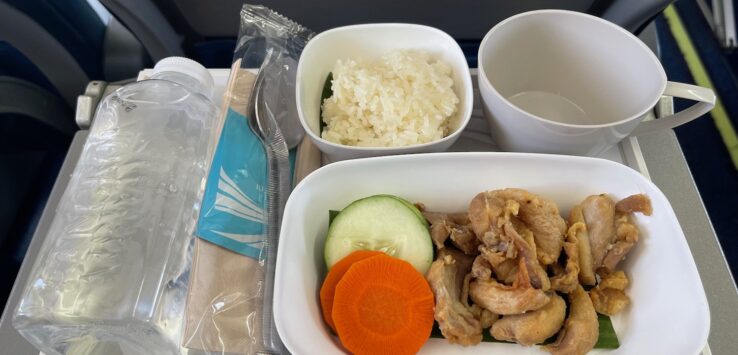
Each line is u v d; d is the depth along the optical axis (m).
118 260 0.67
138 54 1.17
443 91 0.82
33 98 1.20
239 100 0.80
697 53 1.77
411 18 1.06
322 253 0.73
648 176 0.82
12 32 1.05
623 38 0.79
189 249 0.70
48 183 1.36
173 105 0.80
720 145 1.62
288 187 0.77
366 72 0.83
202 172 0.77
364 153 0.75
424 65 0.84
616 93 0.85
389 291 0.66
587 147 0.75
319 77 0.88
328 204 0.73
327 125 0.85
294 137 0.86
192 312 0.65
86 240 0.68
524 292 0.63
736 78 1.72
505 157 0.71
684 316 0.62
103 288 0.65
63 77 1.19
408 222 0.71
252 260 0.71
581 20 0.81
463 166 0.72
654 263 0.68
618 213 0.71
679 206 0.89
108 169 0.74
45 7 1.09
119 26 1.16
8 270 1.25
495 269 0.68
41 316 0.64
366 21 1.06
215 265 0.67
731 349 0.80
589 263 0.70
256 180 0.76
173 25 1.02
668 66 1.74
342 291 0.65
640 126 0.82
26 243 1.30
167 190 0.73
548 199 0.72
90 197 0.72
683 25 1.82
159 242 0.69
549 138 0.73
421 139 0.79
